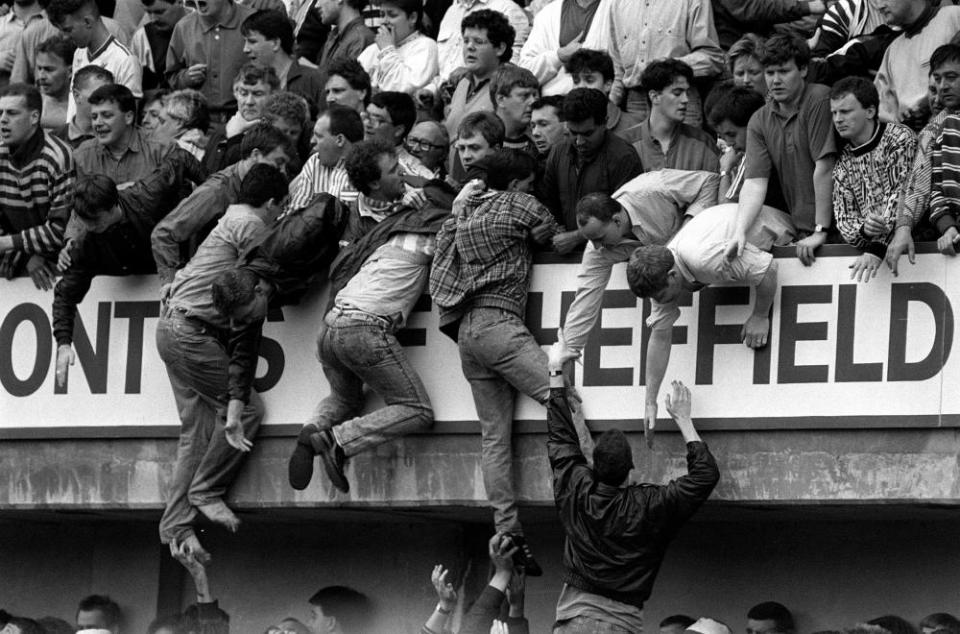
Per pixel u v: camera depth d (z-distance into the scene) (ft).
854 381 82.64
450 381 89.25
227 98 114.83
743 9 101.55
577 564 81.76
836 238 84.84
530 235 86.43
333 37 117.80
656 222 86.94
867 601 92.27
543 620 97.71
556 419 83.35
